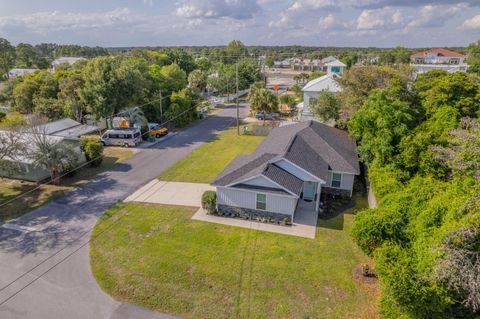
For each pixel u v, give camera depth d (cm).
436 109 2309
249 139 3531
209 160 2853
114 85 3488
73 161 2425
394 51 12081
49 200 2086
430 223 1132
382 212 1253
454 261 894
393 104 2009
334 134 2633
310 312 1151
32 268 1412
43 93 4256
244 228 1716
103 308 1180
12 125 2378
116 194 2170
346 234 1648
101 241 1611
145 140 3572
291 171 1872
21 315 1155
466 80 2389
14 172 2312
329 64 5059
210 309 1168
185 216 1852
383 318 1050
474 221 918
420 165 1697
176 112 4084
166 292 1253
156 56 7438
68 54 19638
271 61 14700
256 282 1303
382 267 1015
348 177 2025
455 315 971
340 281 1300
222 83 6619
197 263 1426
